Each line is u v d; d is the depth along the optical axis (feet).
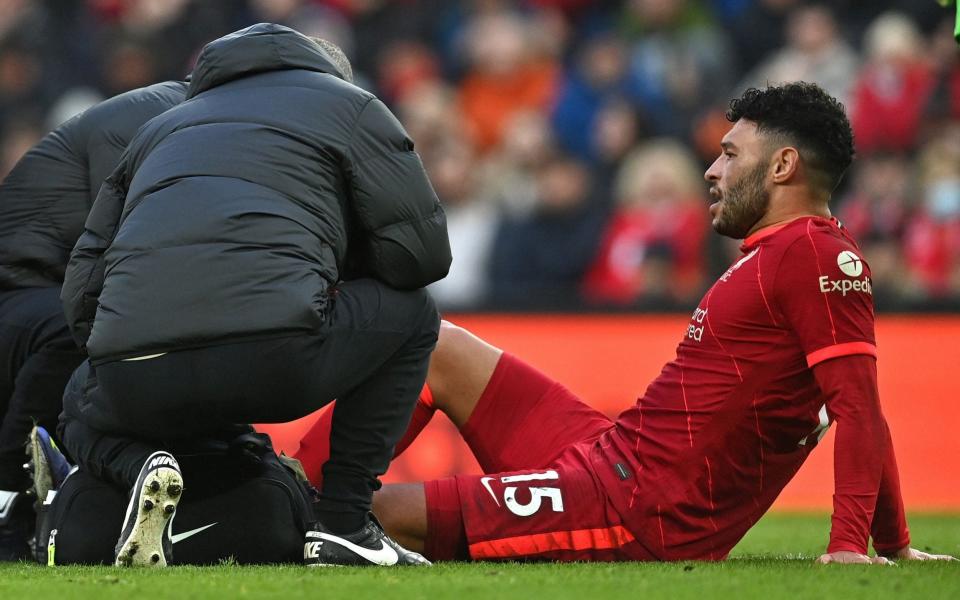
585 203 115.55
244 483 40.70
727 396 39.55
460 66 134.62
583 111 123.65
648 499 39.91
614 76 124.47
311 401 37.73
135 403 37.60
